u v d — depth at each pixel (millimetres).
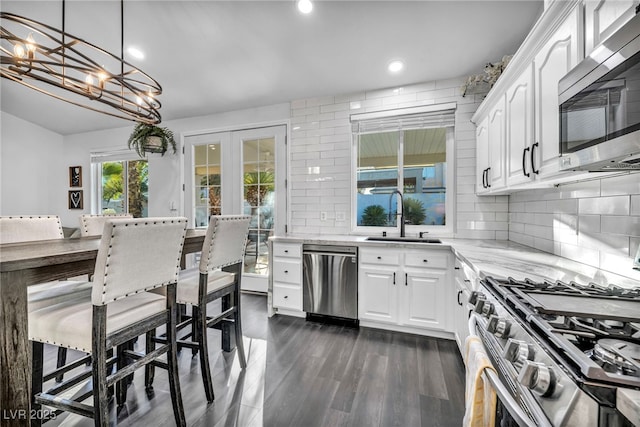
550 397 563
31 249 1377
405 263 2482
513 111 1728
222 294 1905
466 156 2791
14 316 1091
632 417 436
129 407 1599
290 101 3471
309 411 1562
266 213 3674
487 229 2740
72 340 1220
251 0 2096
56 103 3840
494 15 2084
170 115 3906
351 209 3227
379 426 1455
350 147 3211
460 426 1456
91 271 1408
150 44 2580
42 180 4504
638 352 594
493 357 891
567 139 989
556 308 757
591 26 1041
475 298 1078
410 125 2975
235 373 1924
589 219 1481
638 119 687
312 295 2795
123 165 4535
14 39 1284
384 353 2180
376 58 2619
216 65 2842
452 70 2727
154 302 1422
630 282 1146
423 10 2080
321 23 2266
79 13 2293
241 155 3758
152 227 1308
